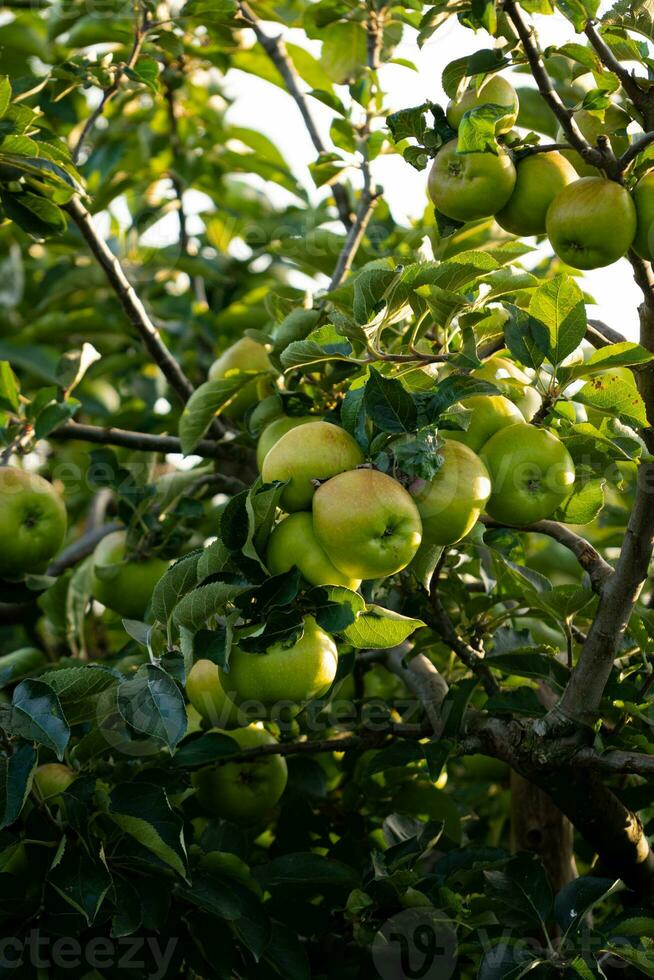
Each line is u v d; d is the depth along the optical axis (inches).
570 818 75.6
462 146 69.6
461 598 80.7
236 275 115.0
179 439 85.5
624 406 71.2
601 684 71.8
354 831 83.0
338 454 68.3
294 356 72.1
